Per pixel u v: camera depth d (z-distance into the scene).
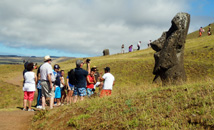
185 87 7.75
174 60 11.55
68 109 8.00
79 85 9.16
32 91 9.95
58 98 12.06
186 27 11.84
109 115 6.32
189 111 5.45
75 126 6.14
